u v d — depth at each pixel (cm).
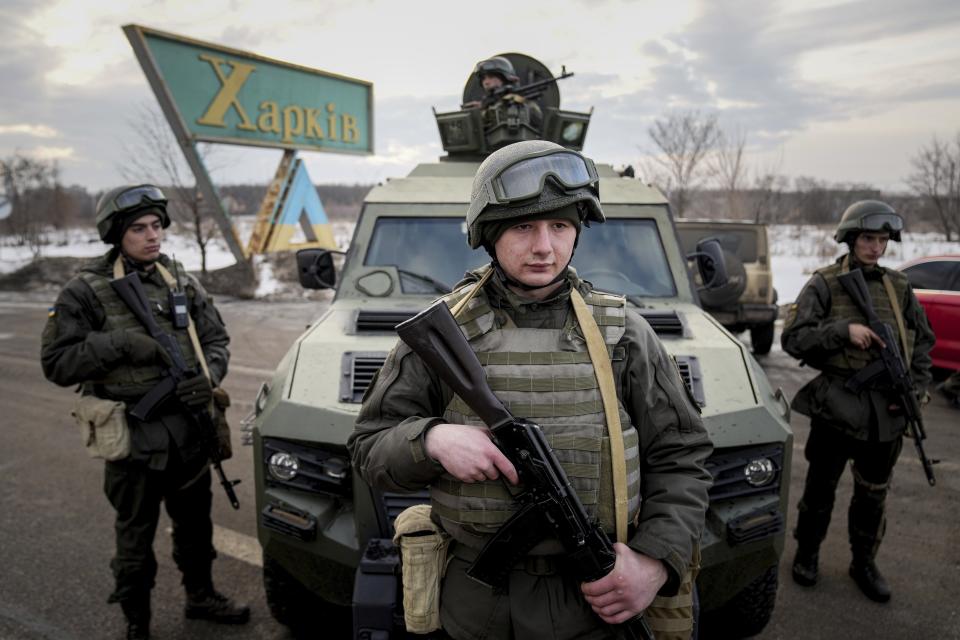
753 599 288
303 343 288
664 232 374
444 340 141
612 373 149
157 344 281
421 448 139
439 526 163
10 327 1184
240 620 321
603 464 145
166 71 1302
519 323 153
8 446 580
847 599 342
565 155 147
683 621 152
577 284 159
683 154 2036
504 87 463
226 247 2541
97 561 380
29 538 408
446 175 440
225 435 310
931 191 2398
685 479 151
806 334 333
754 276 876
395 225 378
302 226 1748
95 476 512
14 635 310
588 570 137
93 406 277
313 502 254
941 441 580
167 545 408
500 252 149
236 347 969
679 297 352
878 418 322
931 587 353
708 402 256
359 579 210
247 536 417
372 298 352
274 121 1531
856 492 344
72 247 2867
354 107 1772
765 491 254
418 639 203
